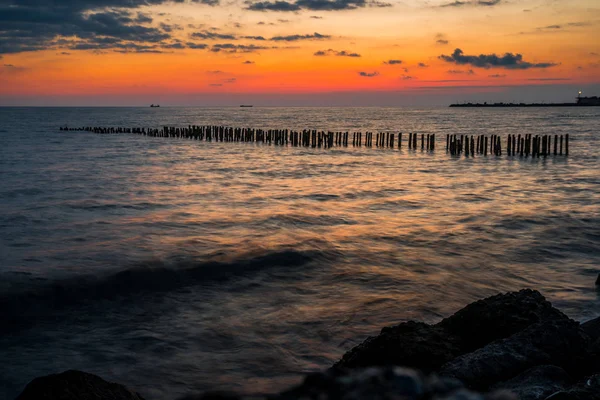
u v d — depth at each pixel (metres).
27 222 15.12
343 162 33.22
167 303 8.89
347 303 8.76
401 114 182.12
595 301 8.88
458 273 10.48
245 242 12.76
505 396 1.04
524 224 15.08
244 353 6.97
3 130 70.44
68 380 4.49
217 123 101.38
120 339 7.46
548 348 5.30
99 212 16.75
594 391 4.18
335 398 1.00
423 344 5.45
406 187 22.73
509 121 107.25
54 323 8.09
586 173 27.61
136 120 116.69
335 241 12.96
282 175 26.83
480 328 5.95
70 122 103.25
